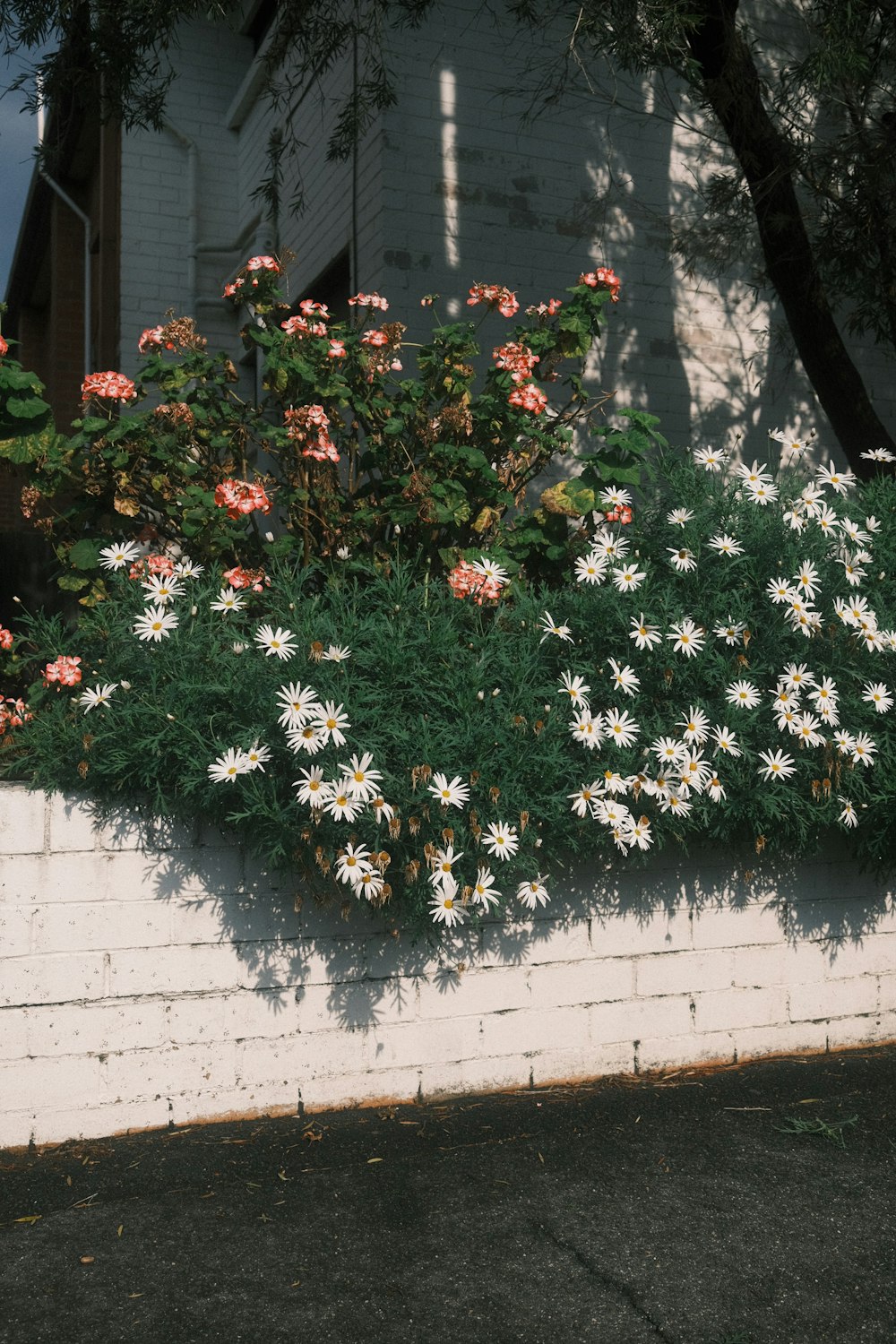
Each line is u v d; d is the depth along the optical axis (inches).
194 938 159.8
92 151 537.6
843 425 290.0
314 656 158.7
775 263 286.8
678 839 179.6
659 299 332.2
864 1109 170.6
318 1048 165.9
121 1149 152.0
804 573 185.3
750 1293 119.4
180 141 424.2
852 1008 202.7
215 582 180.7
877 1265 125.5
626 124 328.8
